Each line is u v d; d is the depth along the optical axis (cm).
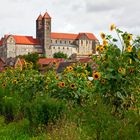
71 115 983
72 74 1276
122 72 1000
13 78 1883
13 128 1104
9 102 1282
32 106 1071
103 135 797
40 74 1645
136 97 999
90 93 1159
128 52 1012
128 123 803
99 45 1059
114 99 1001
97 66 1052
